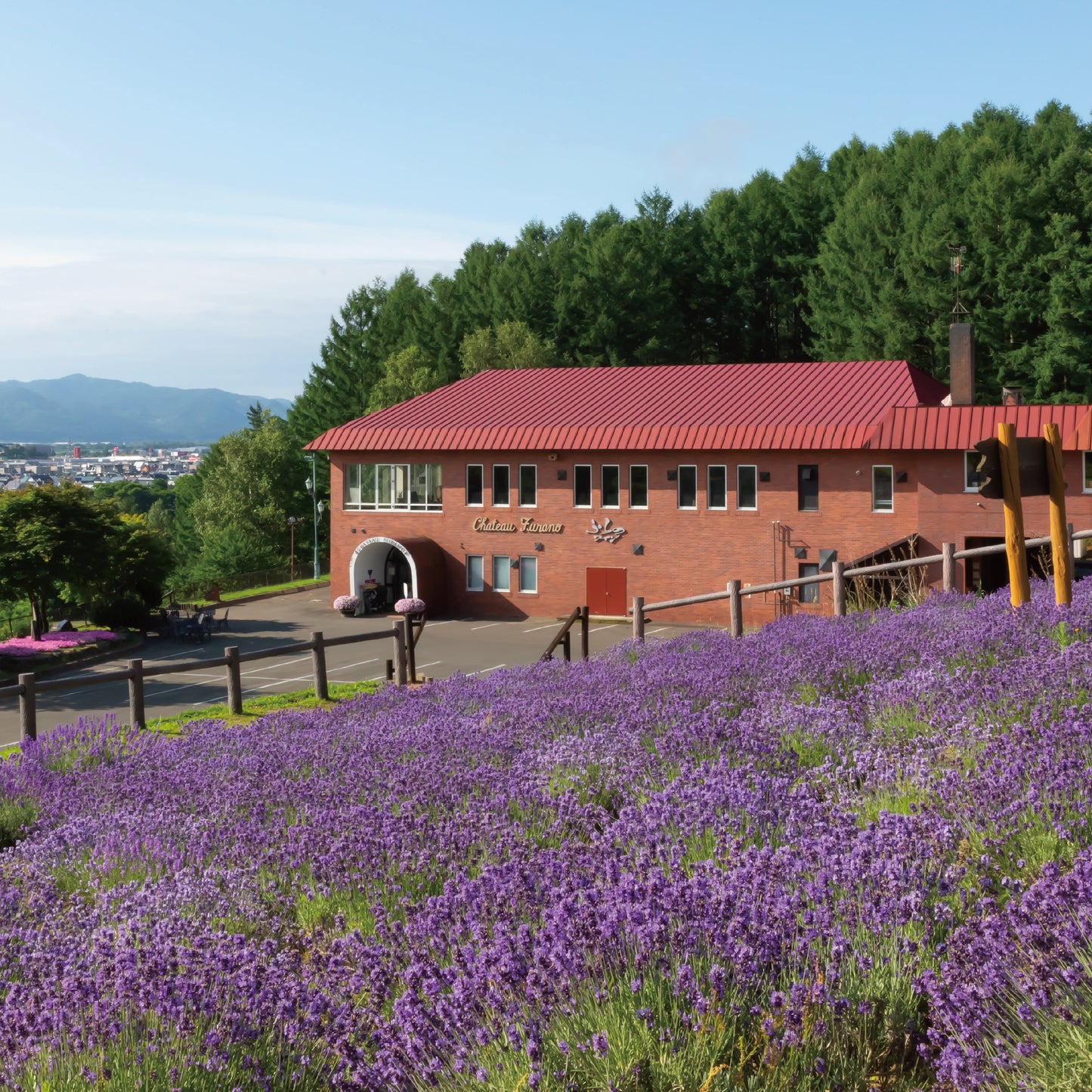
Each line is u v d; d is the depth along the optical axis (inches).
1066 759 231.8
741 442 1633.9
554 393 1947.6
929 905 181.0
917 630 477.1
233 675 831.1
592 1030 151.6
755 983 157.2
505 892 205.8
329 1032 173.3
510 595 1823.3
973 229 2395.4
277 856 279.6
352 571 1847.9
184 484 4362.7
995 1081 136.2
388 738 415.2
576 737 345.4
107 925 237.0
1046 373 2257.6
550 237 3651.6
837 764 297.1
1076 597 463.2
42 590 1611.7
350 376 3666.3
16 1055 164.9
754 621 1663.4
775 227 3157.0
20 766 513.7
